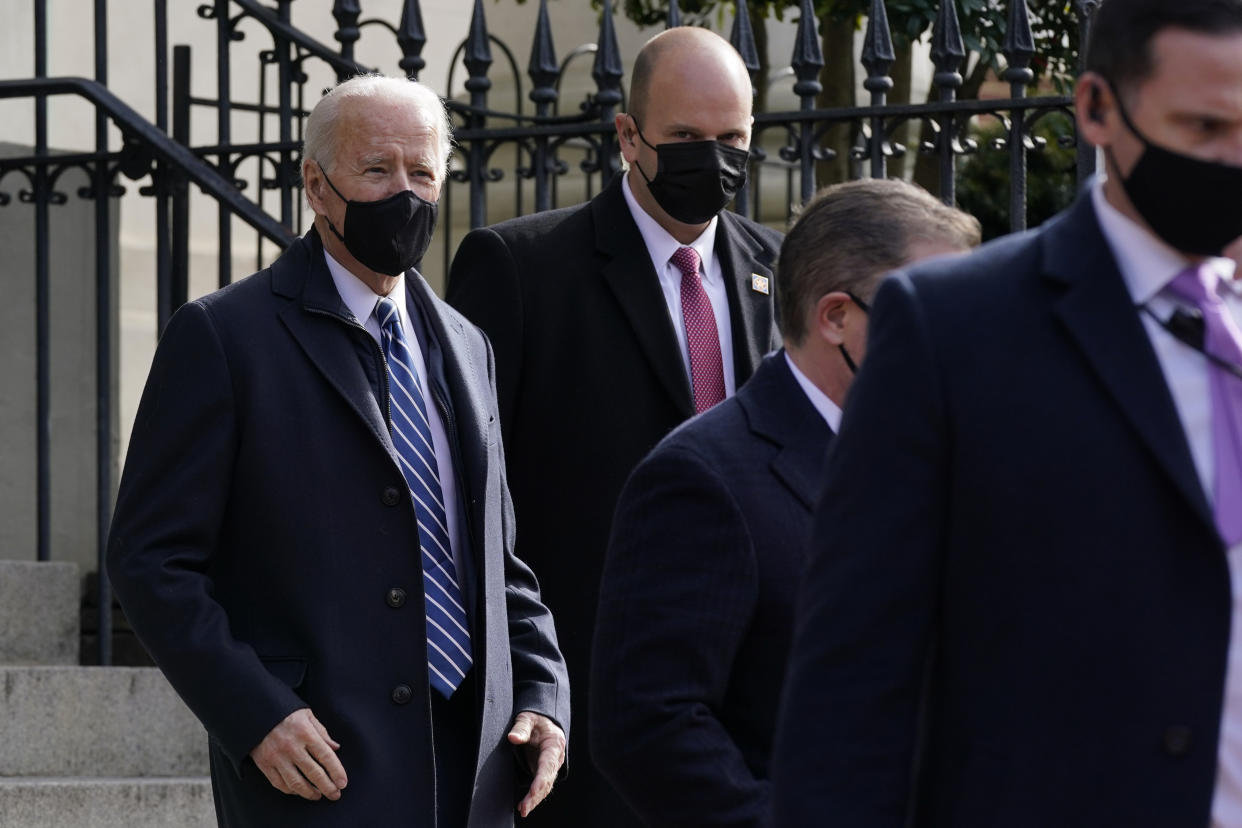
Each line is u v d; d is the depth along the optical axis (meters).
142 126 8.41
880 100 7.59
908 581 2.90
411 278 5.47
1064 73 10.69
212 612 4.78
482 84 8.21
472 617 5.17
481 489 5.20
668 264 6.07
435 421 5.29
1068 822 2.80
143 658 9.45
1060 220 3.08
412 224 5.13
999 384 2.89
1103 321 2.90
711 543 3.83
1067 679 2.81
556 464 5.92
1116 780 2.79
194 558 4.84
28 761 7.45
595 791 5.82
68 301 10.73
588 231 6.14
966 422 2.89
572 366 5.96
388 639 4.90
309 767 4.70
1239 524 2.85
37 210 8.69
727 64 5.96
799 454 3.92
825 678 2.92
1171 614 2.79
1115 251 2.99
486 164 8.05
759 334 6.12
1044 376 2.89
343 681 4.83
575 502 5.88
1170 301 2.97
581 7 14.20
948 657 2.93
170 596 4.75
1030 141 7.48
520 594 5.43
